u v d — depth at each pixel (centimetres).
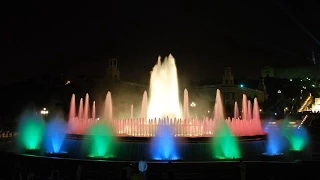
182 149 2781
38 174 2523
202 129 3195
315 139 4034
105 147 2842
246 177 2380
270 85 15850
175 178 2292
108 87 11112
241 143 2861
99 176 2350
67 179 2275
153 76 4725
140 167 2089
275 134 3206
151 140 2816
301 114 7750
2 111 9594
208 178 2309
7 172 2655
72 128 3512
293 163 2408
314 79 16488
